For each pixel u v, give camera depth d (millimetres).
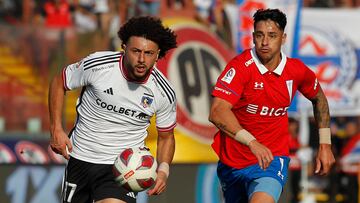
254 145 19375
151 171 19375
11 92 41625
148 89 19609
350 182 42500
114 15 41938
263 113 21484
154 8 41688
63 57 42094
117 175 19438
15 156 39781
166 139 20828
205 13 41969
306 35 43250
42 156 40062
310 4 43469
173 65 40906
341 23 43688
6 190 31562
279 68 21094
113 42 41750
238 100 21359
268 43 20234
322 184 42156
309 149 42031
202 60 41594
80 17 42219
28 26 42406
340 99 43438
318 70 43344
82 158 20500
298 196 41688
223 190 23391
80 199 21312
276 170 21734
